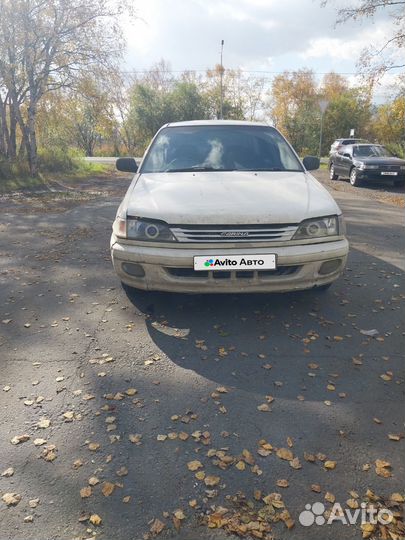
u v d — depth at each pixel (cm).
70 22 1563
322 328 391
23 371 322
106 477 226
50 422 267
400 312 428
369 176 1503
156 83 5444
